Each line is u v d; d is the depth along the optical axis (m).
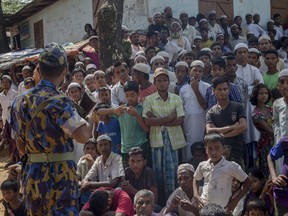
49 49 3.47
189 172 5.39
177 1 13.45
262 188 5.36
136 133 6.14
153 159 6.01
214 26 12.77
